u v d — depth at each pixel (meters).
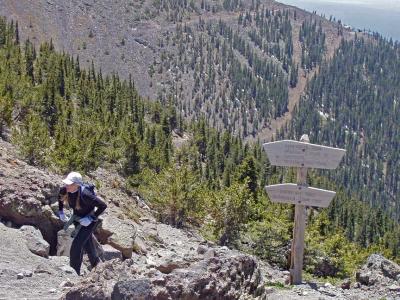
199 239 18.81
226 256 7.36
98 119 66.88
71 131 44.88
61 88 88.75
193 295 6.31
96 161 32.06
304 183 12.66
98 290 6.34
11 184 12.31
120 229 13.21
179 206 21.84
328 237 19.05
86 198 8.96
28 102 44.25
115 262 6.82
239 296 7.02
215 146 118.75
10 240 10.71
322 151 12.39
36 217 12.05
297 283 12.83
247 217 19.22
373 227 115.44
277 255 17.16
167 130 107.00
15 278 8.80
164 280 6.29
